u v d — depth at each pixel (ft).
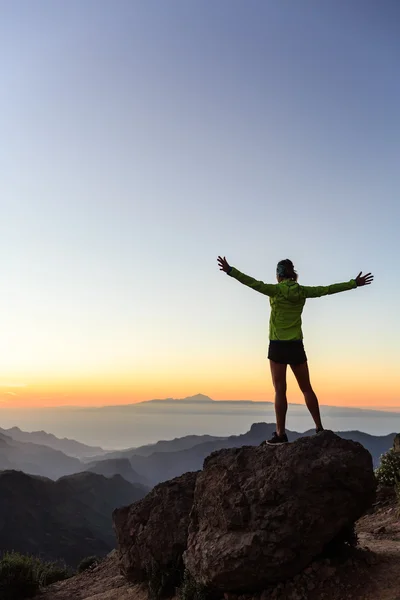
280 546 22.35
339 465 22.77
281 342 24.97
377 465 47.29
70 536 568.82
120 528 33.42
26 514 570.46
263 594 22.85
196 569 24.94
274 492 23.06
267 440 26.07
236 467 25.27
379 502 42.70
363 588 21.29
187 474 33.86
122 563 32.78
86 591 37.58
